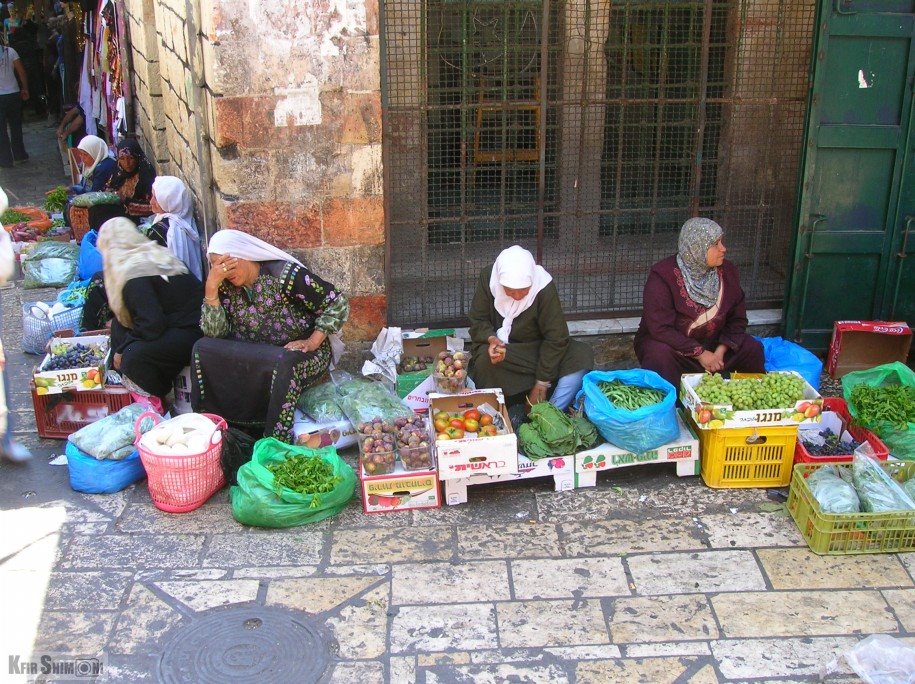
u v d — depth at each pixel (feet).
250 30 15.23
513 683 10.84
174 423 14.64
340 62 15.75
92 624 11.85
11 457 15.81
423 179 17.52
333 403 16.02
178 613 12.05
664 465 15.64
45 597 12.35
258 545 13.48
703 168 19.24
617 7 18.42
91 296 19.20
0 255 15.78
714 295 16.20
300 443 15.51
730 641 11.50
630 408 14.64
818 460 14.38
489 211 18.61
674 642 11.50
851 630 11.68
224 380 15.46
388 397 16.07
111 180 25.99
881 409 14.75
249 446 15.14
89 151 28.12
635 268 19.69
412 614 12.03
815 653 11.29
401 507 14.33
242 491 13.82
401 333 17.65
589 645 11.46
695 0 18.38
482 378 16.44
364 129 16.21
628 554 13.23
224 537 13.69
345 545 13.50
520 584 12.60
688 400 14.88
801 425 15.78
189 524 14.03
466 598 12.34
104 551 13.35
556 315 15.85
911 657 10.78
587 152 18.60
